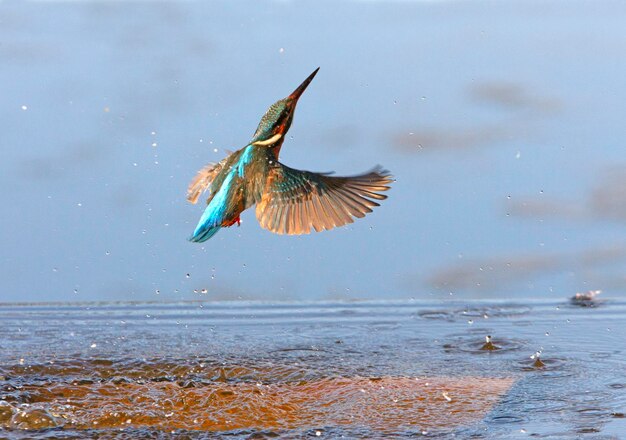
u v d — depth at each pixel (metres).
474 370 10.14
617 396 9.17
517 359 10.56
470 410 8.77
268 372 10.14
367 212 7.78
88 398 9.04
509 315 12.64
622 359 10.50
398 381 9.67
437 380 9.71
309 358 10.68
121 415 8.59
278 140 8.36
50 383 9.59
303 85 8.58
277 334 11.79
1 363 10.40
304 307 13.23
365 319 12.52
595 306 13.05
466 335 11.65
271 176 8.05
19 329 11.99
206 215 7.95
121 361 10.53
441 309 13.06
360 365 10.38
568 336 11.53
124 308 13.25
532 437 8.02
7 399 8.92
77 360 10.55
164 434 8.20
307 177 7.98
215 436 8.14
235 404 8.92
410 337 11.58
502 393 9.26
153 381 9.82
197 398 9.06
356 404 8.95
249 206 8.06
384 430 8.25
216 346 11.20
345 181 7.92
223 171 8.25
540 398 9.11
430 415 8.65
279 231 7.89
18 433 8.16
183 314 12.83
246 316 12.74
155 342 11.38
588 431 8.14
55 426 8.35
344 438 8.09
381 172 7.97
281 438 8.11
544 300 13.45
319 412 8.76
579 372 10.02
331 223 7.82
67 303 13.41
